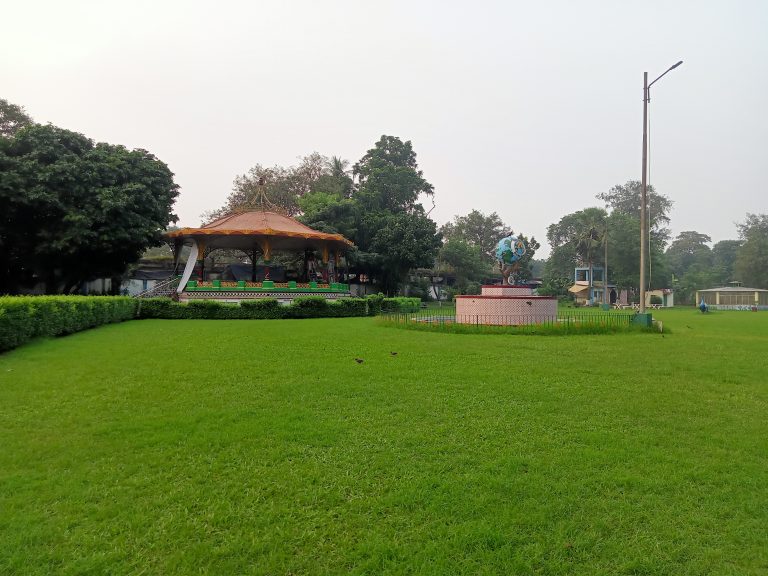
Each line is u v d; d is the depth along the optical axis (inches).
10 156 929.5
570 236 2743.6
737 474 158.6
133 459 167.0
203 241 1117.7
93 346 424.8
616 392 267.0
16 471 157.2
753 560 114.2
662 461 168.9
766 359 385.4
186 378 291.3
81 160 951.6
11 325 391.5
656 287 2522.1
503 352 410.6
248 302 879.7
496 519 129.7
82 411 222.1
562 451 176.7
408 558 114.0
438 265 2317.9
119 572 108.0
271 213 1259.8
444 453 174.4
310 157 1951.3
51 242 930.1
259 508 135.0
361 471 158.6
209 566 109.9
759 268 2522.1
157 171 1074.7
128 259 1085.1
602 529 126.5
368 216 1630.2
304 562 112.0
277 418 211.2
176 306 849.5
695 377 311.3
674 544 120.1
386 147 1943.9
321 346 436.1
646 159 706.8
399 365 338.3
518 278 2437.3
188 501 138.2
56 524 125.8
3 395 247.9
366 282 1752.0
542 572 109.9
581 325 588.7
